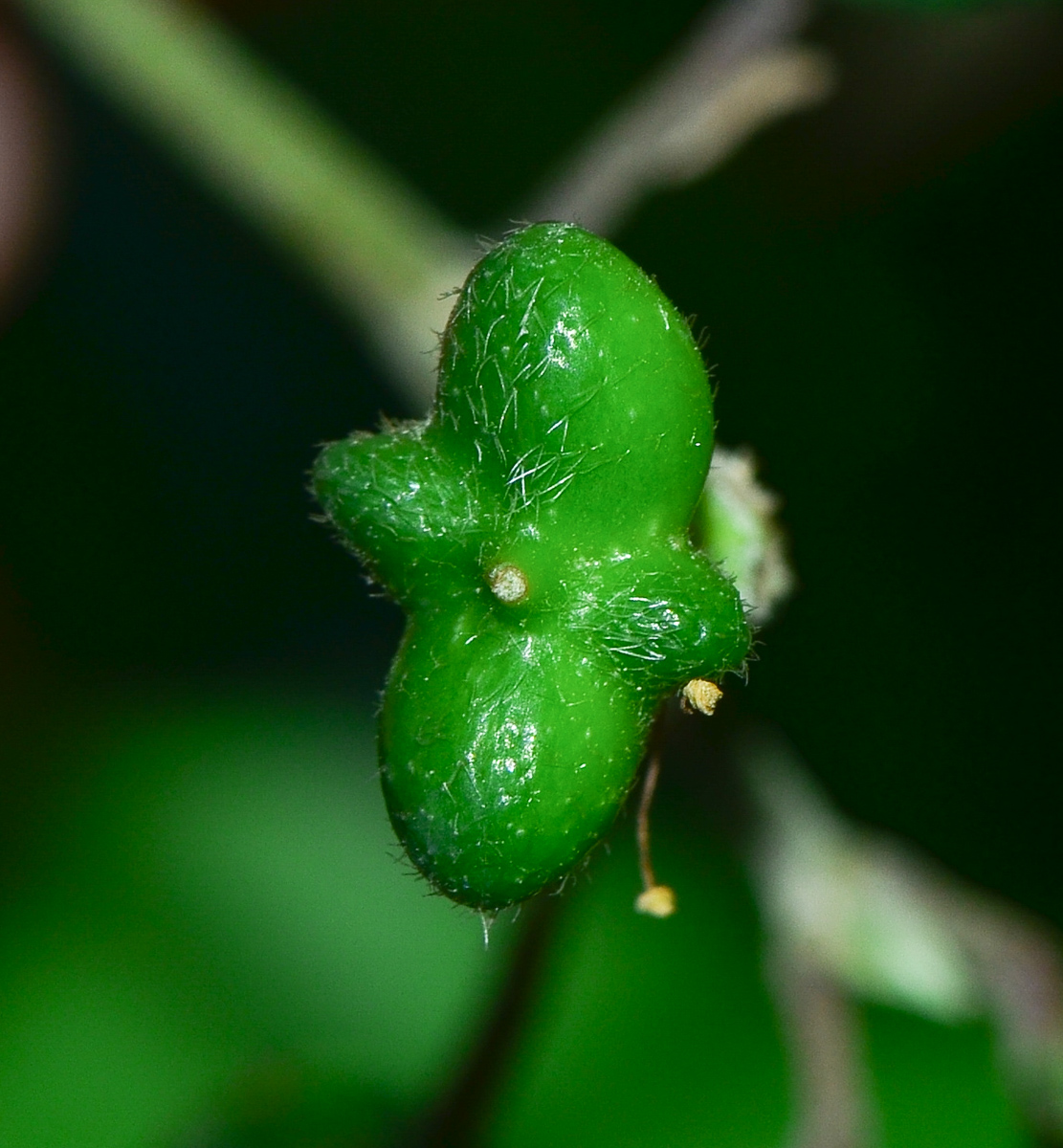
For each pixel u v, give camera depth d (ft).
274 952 0.36
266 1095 0.33
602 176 0.33
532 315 0.27
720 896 0.34
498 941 0.35
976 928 0.32
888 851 0.32
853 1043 0.32
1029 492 0.36
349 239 0.34
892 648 0.36
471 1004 0.35
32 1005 0.35
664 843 0.35
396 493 0.28
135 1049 0.35
